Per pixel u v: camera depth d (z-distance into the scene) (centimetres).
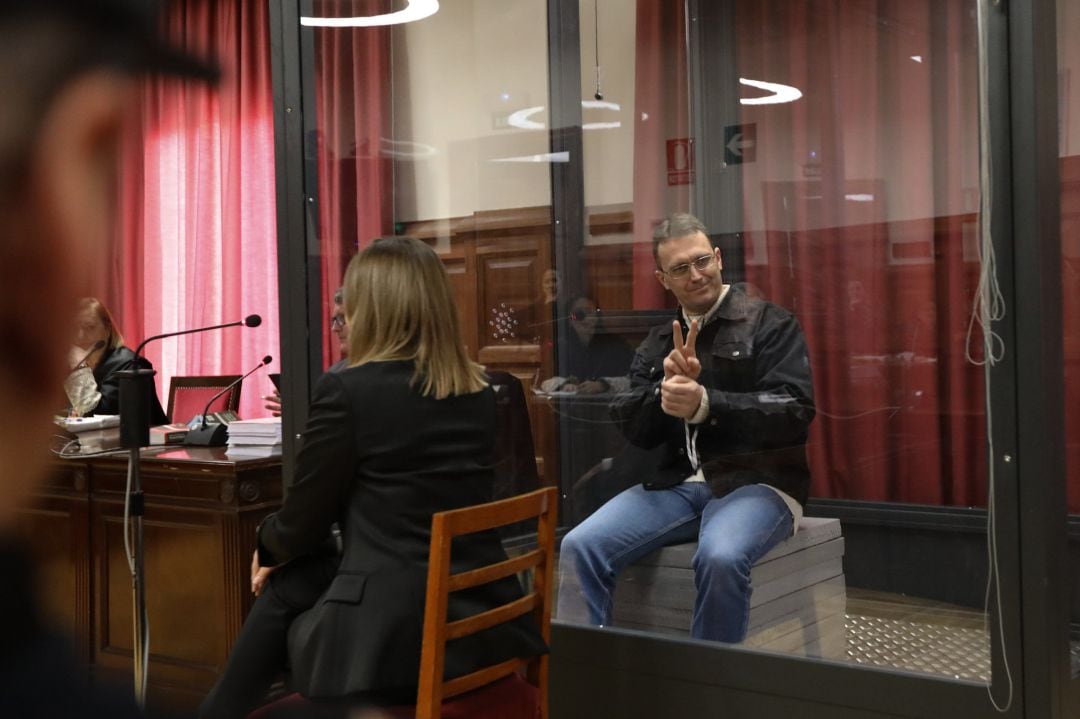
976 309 187
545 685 190
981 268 186
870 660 198
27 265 16
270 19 266
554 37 241
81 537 320
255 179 506
